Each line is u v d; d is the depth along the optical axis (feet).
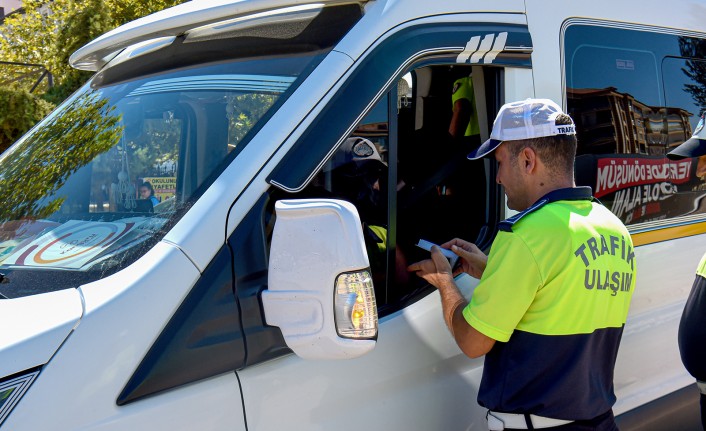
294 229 5.55
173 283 5.60
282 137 6.26
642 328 9.61
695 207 10.73
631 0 10.02
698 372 8.23
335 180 6.89
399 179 8.10
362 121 7.04
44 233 6.84
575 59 9.05
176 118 7.38
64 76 47.67
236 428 5.90
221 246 5.83
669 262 10.13
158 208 6.63
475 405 7.76
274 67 6.99
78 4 52.39
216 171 6.32
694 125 10.86
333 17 7.08
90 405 5.24
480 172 8.37
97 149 7.69
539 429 6.73
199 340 5.65
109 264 5.94
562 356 6.63
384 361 6.95
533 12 8.38
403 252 7.98
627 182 9.75
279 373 6.15
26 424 5.02
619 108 9.67
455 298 6.89
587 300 6.61
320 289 5.43
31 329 5.24
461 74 8.21
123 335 5.39
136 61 8.73
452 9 7.48
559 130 6.78
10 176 8.00
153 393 5.50
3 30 60.64
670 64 10.57
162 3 54.70
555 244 6.48
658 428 9.84
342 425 6.63
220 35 7.85
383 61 6.84
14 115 38.06
